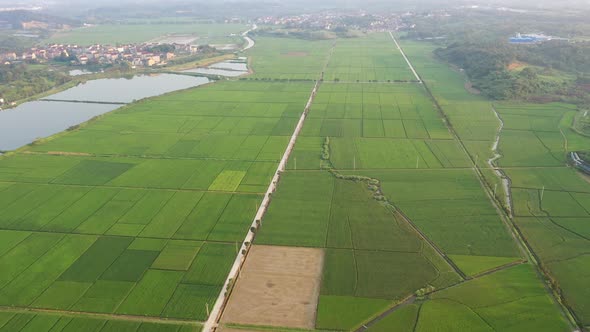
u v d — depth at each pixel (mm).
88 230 94188
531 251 85062
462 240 88875
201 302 73750
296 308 72312
